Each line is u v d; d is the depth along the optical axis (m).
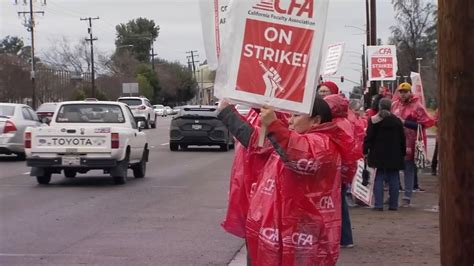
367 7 31.14
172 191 14.82
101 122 16.70
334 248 4.14
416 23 70.44
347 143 4.16
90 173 18.73
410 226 10.48
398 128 11.80
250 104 3.92
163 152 26.41
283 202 4.08
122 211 12.06
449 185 4.75
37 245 9.15
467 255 4.71
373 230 10.13
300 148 3.89
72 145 15.21
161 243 9.33
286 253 4.09
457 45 4.70
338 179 4.14
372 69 20.44
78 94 71.31
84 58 95.44
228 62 3.92
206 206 12.70
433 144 29.30
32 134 15.20
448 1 4.72
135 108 44.81
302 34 3.88
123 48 116.50
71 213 11.80
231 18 3.92
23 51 103.12
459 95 4.69
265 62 3.89
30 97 66.38
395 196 12.06
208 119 26.33
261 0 3.89
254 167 4.82
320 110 4.16
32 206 12.55
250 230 4.30
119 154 15.45
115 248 8.98
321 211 4.07
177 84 108.25
